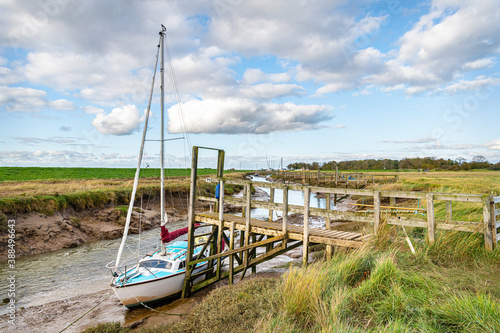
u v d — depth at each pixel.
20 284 11.58
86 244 17.94
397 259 7.15
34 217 17.77
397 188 29.38
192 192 10.69
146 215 24.14
